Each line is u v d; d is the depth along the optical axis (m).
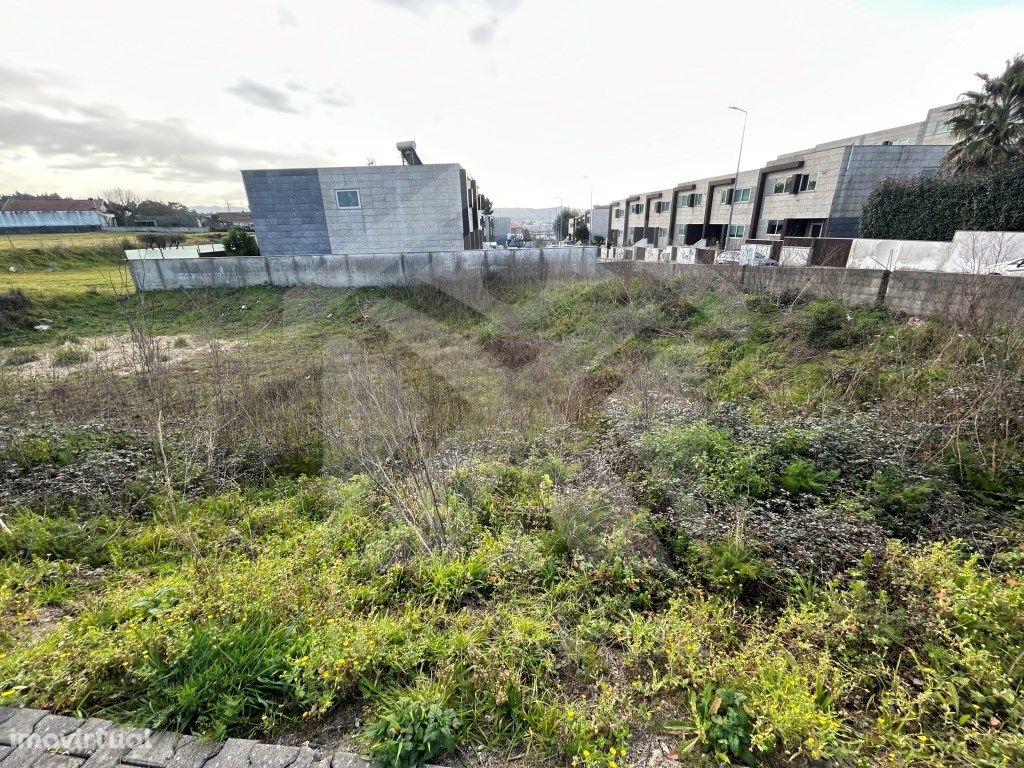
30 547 2.42
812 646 1.70
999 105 12.23
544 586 2.09
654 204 29.98
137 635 1.60
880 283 6.07
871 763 1.32
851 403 3.82
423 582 2.07
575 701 1.54
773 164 18.83
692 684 1.60
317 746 1.36
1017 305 4.65
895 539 2.23
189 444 3.57
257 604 1.79
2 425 3.90
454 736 1.38
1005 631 1.67
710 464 2.98
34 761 1.25
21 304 8.98
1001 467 2.77
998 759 1.28
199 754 1.29
